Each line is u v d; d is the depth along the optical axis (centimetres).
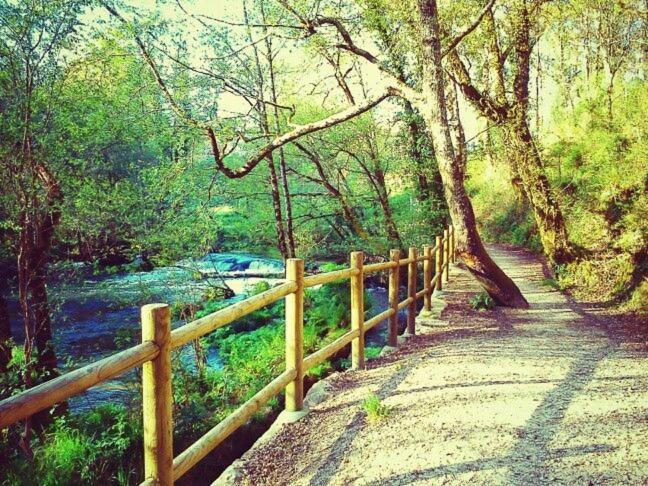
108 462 620
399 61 1352
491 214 2919
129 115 1066
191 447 312
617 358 620
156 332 266
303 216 1819
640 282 1005
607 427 391
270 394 416
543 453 352
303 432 436
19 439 723
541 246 2077
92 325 1377
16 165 818
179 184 1197
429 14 956
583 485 306
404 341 764
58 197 886
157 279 1185
